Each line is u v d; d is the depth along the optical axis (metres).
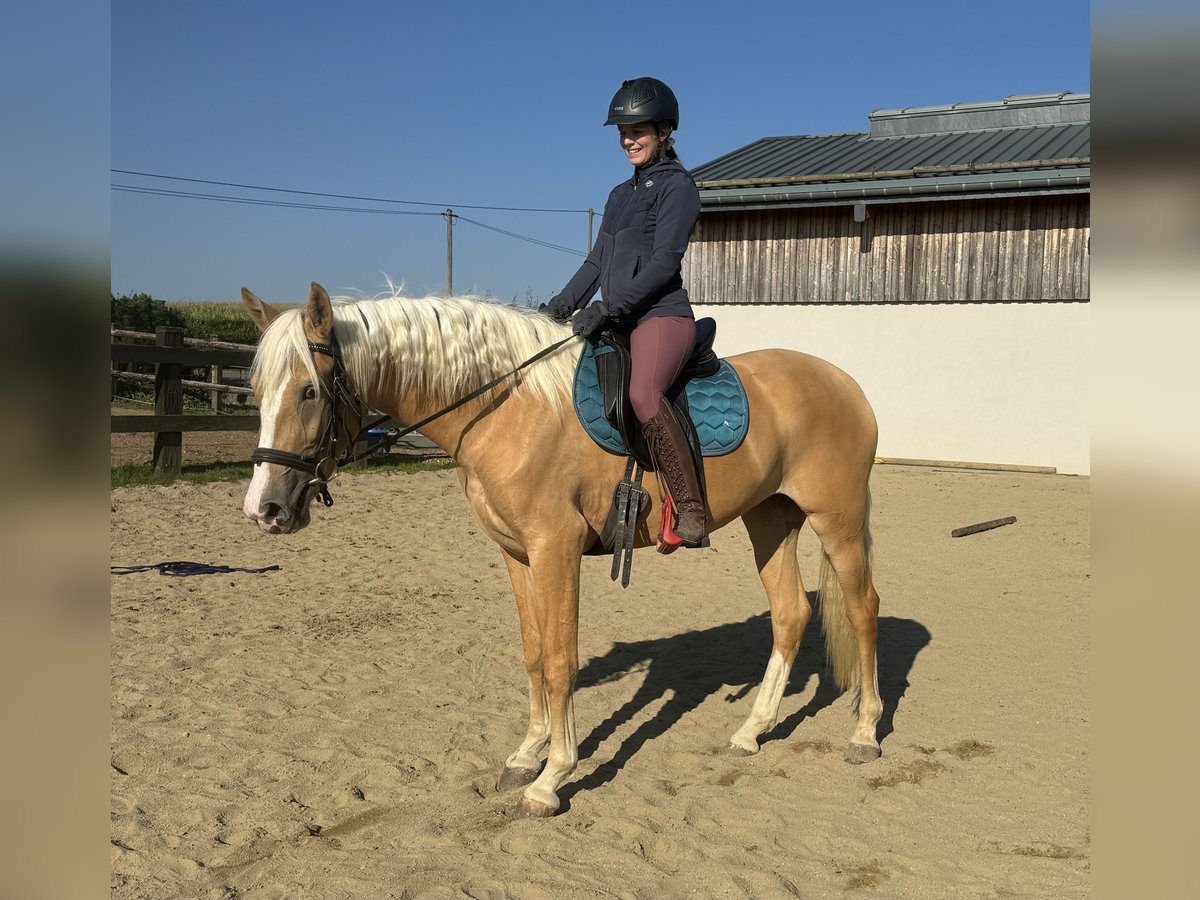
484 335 3.14
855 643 3.77
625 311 3.17
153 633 4.98
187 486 9.58
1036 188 11.13
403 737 3.72
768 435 3.49
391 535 7.94
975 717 4.01
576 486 3.16
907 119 15.56
